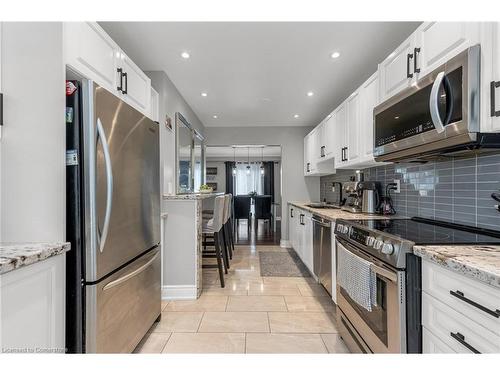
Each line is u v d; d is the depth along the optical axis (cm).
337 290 203
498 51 106
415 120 152
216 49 234
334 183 403
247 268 371
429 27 147
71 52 129
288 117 457
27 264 96
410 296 118
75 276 127
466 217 162
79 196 129
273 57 248
